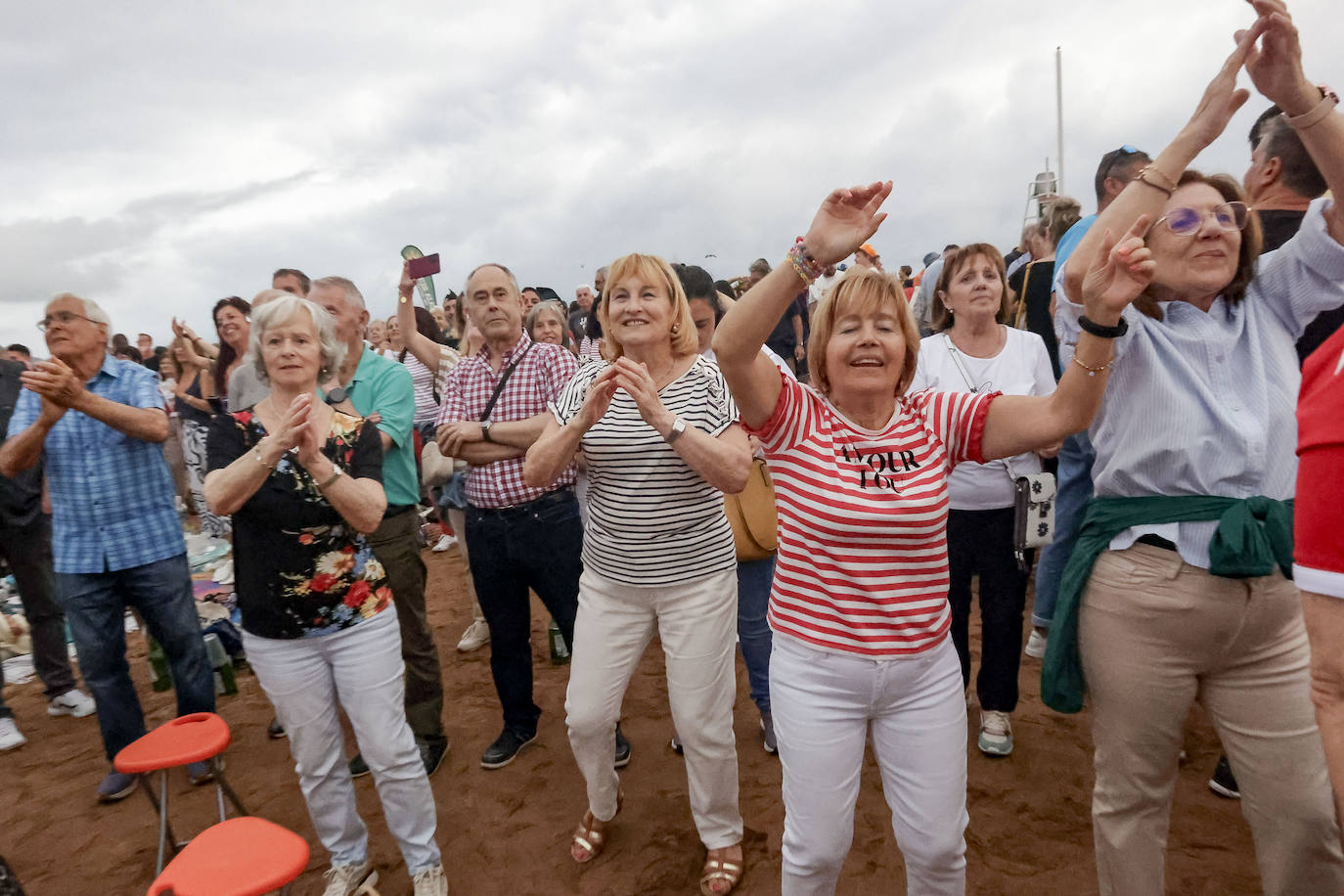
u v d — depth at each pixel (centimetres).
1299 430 116
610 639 244
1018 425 172
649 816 296
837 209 154
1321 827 169
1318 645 113
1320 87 167
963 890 188
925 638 174
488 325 315
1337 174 167
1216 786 281
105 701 334
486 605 327
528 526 308
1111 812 189
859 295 172
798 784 180
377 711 235
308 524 220
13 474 316
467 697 412
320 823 247
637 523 232
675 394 231
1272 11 157
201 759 241
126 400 322
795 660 180
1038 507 287
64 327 308
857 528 169
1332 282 172
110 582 327
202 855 185
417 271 452
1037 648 401
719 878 250
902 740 179
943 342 313
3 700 410
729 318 166
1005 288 307
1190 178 180
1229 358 173
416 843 247
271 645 228
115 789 340
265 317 227
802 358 661
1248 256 177
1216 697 180
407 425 322
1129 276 150
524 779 329
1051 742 326
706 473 212
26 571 422
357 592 230
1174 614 171
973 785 299
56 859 302
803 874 183
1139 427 176
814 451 177
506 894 260
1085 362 159
